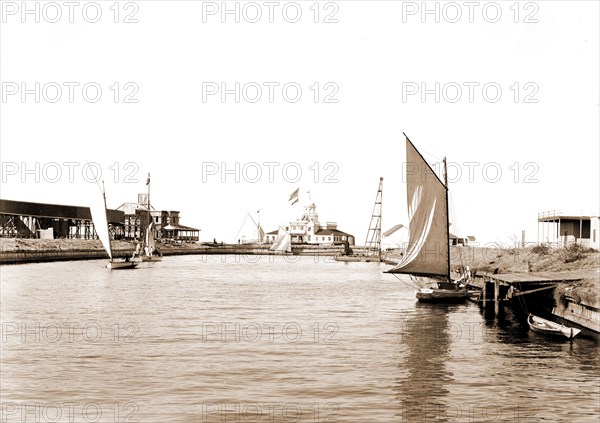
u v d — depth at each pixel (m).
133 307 63.62
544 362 37.25
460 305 66.06
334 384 32.88
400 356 39.19
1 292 77.38
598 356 38.84
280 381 33.47
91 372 35.03
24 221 171.75
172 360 37.94
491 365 36.62
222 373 34.94
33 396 30.77
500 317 56.72
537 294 57.47
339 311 61.56
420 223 67.44
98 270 126.12
